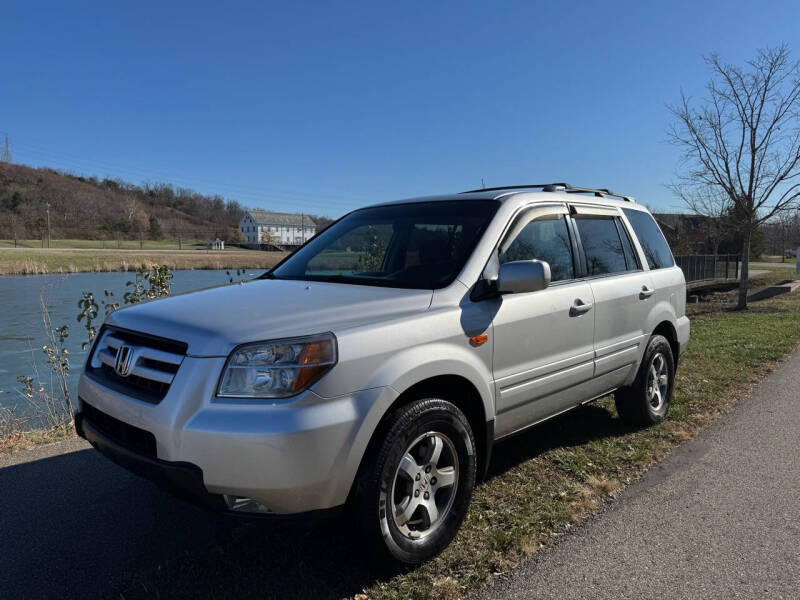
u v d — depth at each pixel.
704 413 5.37
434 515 2.94
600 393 4.30
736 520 3.37
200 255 61.66
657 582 2.77
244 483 2.39
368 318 2.81
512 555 2.99
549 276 3.11
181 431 2.44
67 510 3.56
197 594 2.69
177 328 2.70
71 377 9.73
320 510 2.51
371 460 2.62
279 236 135.00
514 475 3.96
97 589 2.76
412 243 3.67
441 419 2.89
